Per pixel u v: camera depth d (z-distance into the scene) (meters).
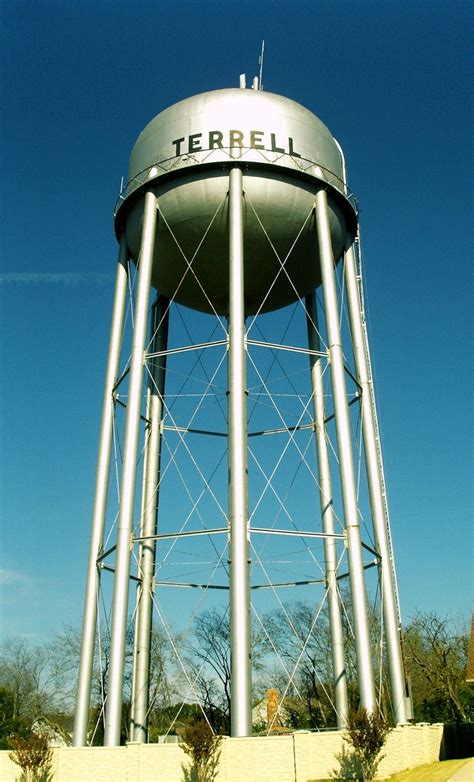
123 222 25.72
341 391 21.81
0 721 47.62
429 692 47.56
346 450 21.27
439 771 19.73
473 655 23.72
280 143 23.55
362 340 25.52
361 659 19.59
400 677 22.20
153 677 47.69
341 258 26.72
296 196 23.41
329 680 48.50
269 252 24.33
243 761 18.62
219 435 27.19
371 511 23.77
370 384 25.25
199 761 18.88
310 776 19.11
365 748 18.67
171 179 23.53
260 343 21.97
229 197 22.83
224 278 25.33
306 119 24.75
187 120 24.05
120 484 20.94
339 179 24.72
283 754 19.19
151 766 19.41
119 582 20.00
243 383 20.88
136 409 21.64
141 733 23.22
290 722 49.38
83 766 19.70
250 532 19.66
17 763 19.95
